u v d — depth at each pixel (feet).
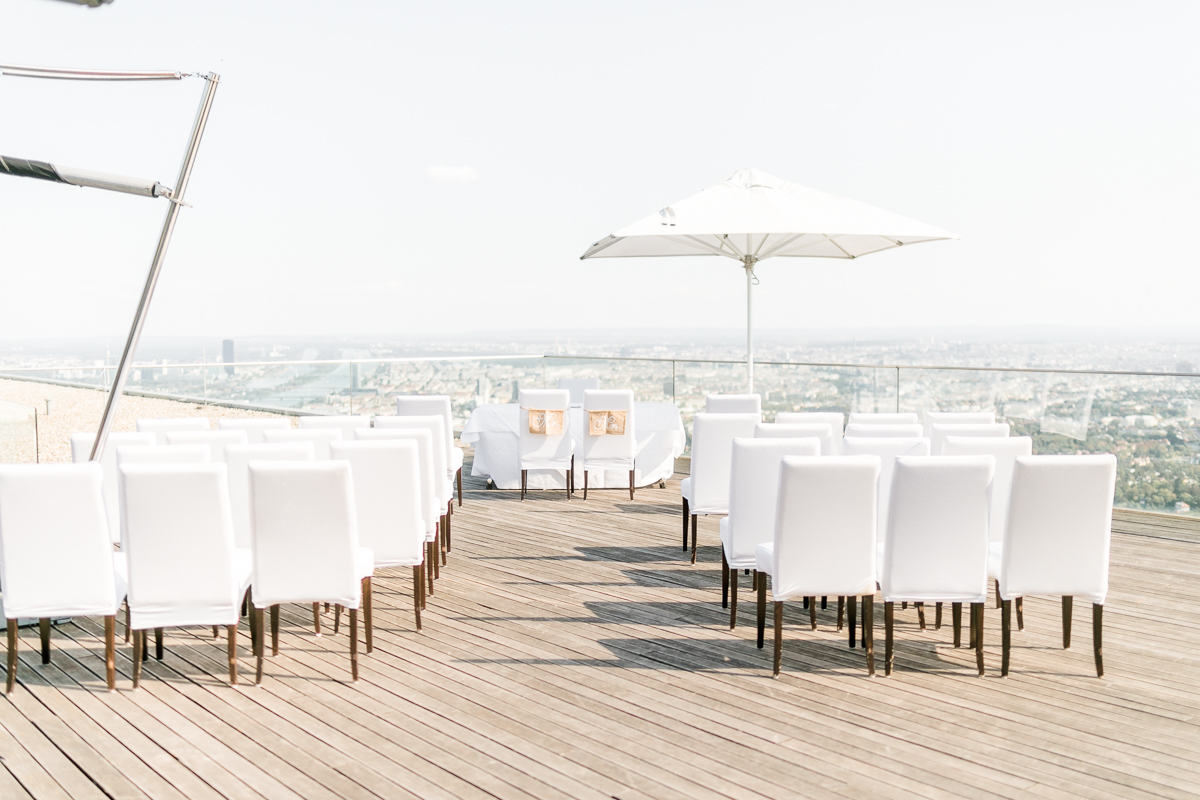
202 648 12.47
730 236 21.67
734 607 13.32
